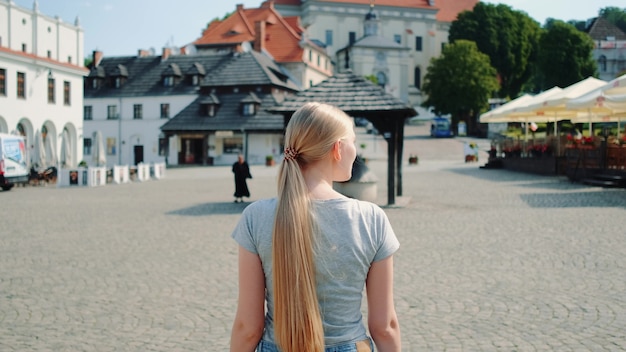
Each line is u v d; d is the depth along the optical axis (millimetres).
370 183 17266
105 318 6727
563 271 8656
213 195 24234
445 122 79938
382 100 18516
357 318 2336
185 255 10539
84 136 69625
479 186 24922
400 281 8305
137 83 68875
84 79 70062
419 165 45812
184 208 19031
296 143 2424
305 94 19344
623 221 13305
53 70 45250
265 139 60250
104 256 10516
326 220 2311
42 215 17328
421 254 10227
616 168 22812
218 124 60906
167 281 8516
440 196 21000
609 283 7883
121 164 68562
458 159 54875
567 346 5570
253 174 39844
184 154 63125
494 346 5629
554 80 94125
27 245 11812
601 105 21938
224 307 7148
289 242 2238
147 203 20922
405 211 16828
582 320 6336
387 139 18531
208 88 63875
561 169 29094
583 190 21094
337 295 2285
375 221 2379
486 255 10000
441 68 86062
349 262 2285
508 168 37219
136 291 7949
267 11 93062
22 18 42750
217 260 10047
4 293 7887
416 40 121750
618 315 6473
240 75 63281
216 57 69000
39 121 43781
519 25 102375
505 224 13562
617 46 119250
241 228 2396
